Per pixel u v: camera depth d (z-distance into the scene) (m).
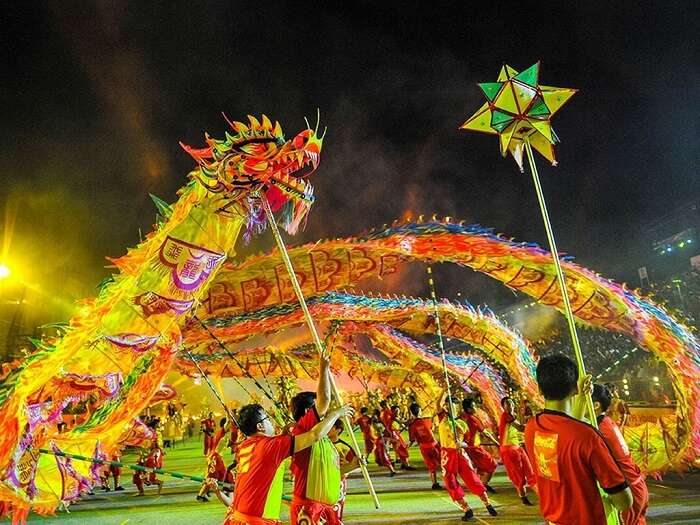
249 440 4.39
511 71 4.79
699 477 9.59
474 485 7.91
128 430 7.84
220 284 8.16
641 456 8.73
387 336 15.57
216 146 5.44
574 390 3.14
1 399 5.52
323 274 8.39
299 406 5.49
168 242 5.96
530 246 8.23
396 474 14.70
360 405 21.91
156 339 6.21
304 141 5.43
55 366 5.75
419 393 18.89
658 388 14.11
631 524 3.31
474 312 12.77
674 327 8.38
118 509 10.09
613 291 8.33
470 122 4.80
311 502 5.06
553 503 2.96
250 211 5.56
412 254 8.30
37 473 5.93
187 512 9.55
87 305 6.04
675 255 26.94
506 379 15.62
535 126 4.69
